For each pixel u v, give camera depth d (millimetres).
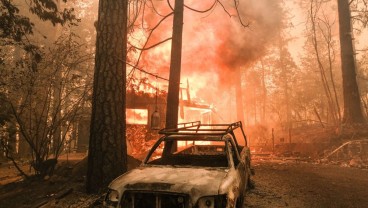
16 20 9508
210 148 8039
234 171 5062
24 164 14875
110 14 7867
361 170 11953
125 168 7703
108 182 7312
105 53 7727
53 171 9688
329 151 15680
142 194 4285
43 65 10266
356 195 7820
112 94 7633
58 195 7219
